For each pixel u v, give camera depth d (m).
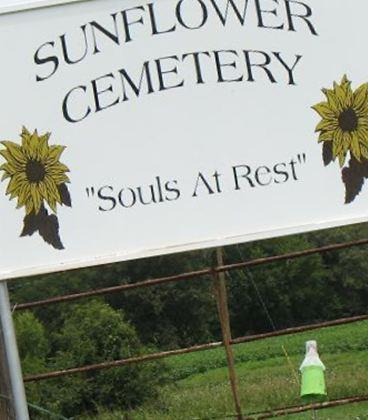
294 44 9.37
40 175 9.30
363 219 9.34
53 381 17.91
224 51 9.31
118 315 18.92
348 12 9.41
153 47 9.29
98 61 9.29
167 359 29.19
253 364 27.34
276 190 9.32
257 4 9.34
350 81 9.39
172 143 9.29
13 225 9.30
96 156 9.29
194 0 9.30
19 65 9.28
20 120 9.28
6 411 8.98
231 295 35.56
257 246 35.41
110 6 9.28
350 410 14.70
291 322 36.25
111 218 9.28
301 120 9.36
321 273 36.38
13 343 9.03
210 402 16.91
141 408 17.61
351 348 26.72
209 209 9.30
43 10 9.27
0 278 9.17
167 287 34.28
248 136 9.32
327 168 9.36
